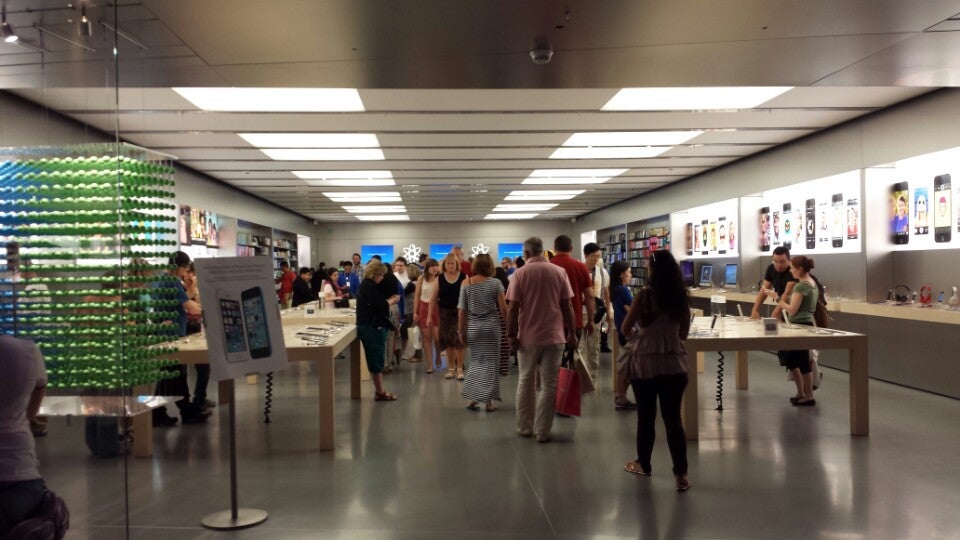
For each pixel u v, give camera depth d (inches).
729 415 245.0
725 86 241.3
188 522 141.9
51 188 127.5
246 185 567.5
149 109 300.5
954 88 275.1
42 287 127.3
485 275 255.4
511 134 366.0
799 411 251.6
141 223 140.1
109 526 122.0
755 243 470.3
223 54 193.8
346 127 342.6
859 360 213.0
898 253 331.9
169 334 146.1
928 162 309.1
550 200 737.6
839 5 165.0
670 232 602.5
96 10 123.3
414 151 414.3
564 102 300.7
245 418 251.6
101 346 126.8
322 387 201.9
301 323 300.0
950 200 294.5
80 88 125.9
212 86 227.8
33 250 127.6
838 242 373.4
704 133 374.9
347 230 1026.7
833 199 377.7
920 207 314.8
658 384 163.0
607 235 843.4
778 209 444.1
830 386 307.9
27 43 127.2
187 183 470.9
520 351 214.2
